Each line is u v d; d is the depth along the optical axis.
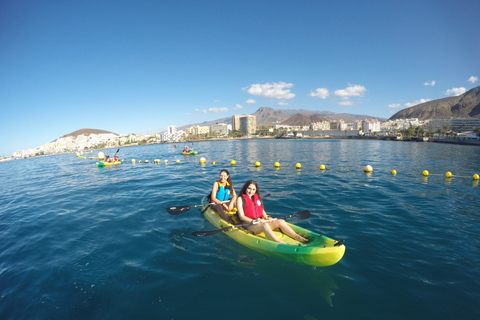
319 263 4.52
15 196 13.52
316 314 3.55
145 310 3.79
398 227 6.59
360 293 3.97
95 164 30.27
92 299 4.11
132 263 5.12
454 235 6.05
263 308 3.71
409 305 3.69
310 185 12.09
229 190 7.36
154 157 36.41
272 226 5.65
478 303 3.69
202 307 3.79
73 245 6.16
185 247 5.73
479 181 13.05
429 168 18.27
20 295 4.31
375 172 16.33
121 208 9.19
